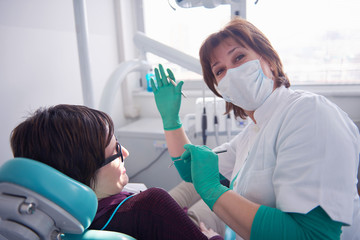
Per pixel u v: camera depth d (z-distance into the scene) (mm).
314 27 1821
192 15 2047
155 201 639
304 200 570
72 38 1702
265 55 784
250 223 604
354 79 1846
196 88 2168
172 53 1321
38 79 1471
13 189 436
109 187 689
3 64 1279
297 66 1918
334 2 1748
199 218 1144
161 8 2154
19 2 1344
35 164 448
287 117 678
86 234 543
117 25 2164
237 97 798
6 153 1315
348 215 559
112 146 687
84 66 1268
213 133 1588
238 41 770
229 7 1958
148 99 2283
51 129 573
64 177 462
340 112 669
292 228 572
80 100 1791
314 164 582
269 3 1859
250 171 766
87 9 1823
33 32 1429
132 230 627
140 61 1464
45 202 436
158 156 1742
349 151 588
